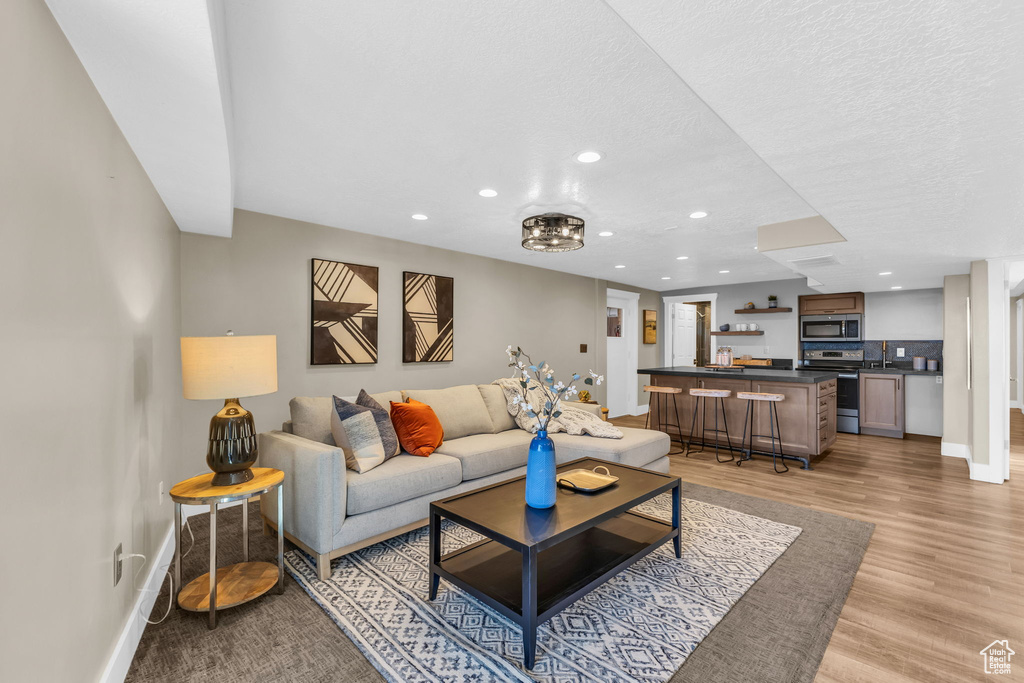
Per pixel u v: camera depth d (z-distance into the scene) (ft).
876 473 14.10
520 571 6.80
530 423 12.78
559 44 4.99
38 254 3.61
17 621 3.28
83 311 4.49
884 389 19.62
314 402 9.73
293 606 6.76
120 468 5.63
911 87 4.80
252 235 11.27
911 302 20.40
